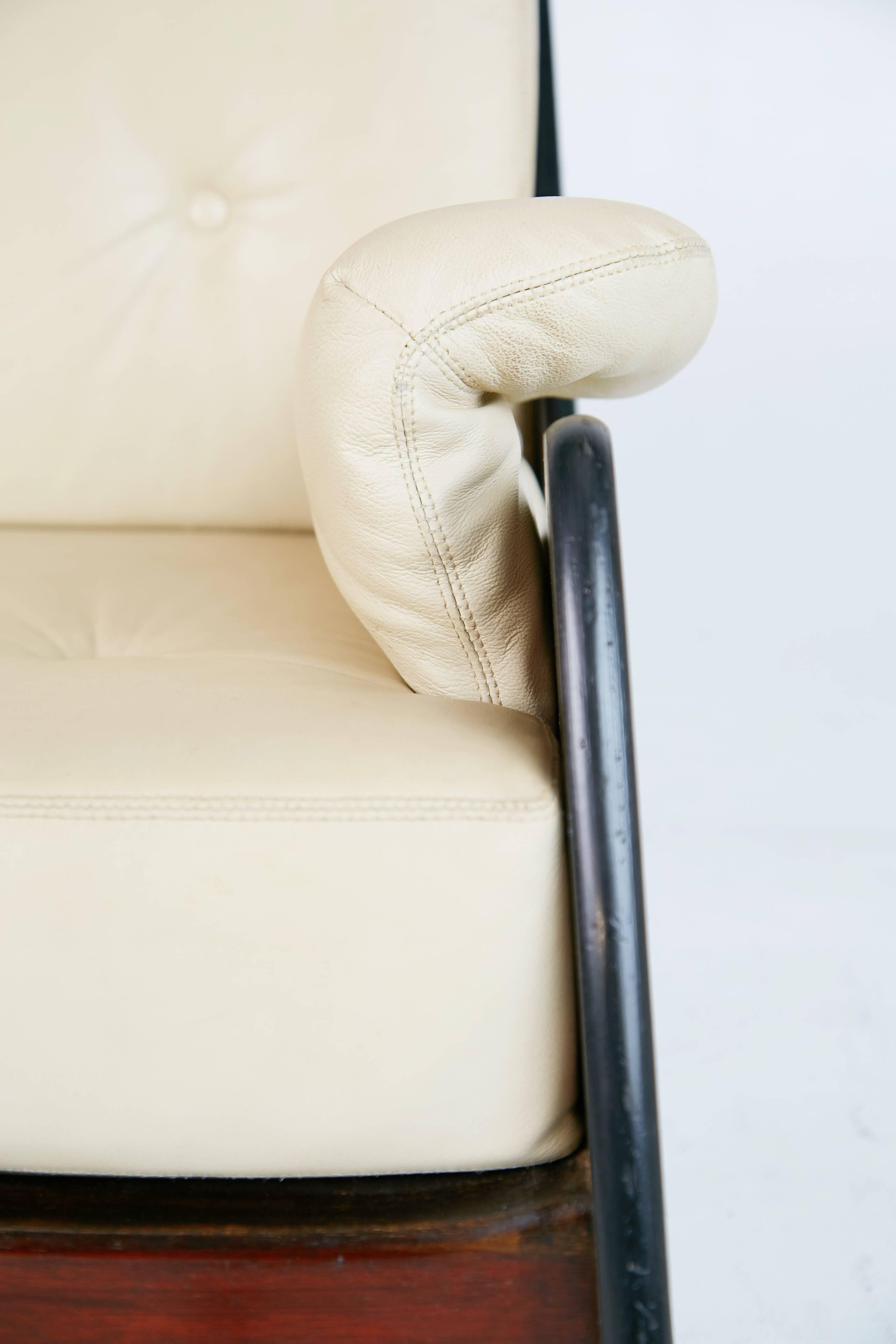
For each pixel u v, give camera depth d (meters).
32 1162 1.09
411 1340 1.08
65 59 1.67
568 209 1.11
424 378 1.08
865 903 2.28
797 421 3.21
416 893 1.05
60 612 1.33
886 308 3.17
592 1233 1.07
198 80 1.67
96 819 1.05
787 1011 1.99
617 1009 1.03
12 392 1.68
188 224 1.70
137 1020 1.06
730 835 2.52
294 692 1.14
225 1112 1.07
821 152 3.15
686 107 3.17
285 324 1.67
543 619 1.16
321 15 1.65
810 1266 1.49
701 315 1.13
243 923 1.05
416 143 1.65
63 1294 1.08
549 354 1.09
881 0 3.06
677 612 3.21
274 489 1.69
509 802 1.05
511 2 1.65
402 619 1.15
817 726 2.87
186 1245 1.08
